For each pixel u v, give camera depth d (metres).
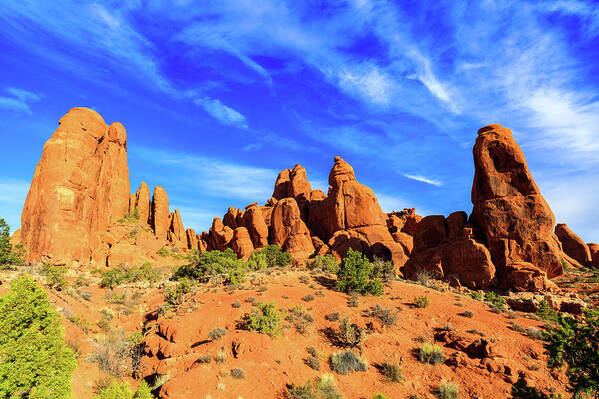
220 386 11.76
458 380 12.45
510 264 31.75
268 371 12.95
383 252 47.00
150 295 29.61
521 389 9.48
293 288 23.38
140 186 68.81
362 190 55.72
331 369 13.63
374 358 14.39
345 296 21.81
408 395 11.94
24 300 9.45
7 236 31.97
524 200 33.50
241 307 19.05
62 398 9.30
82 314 21.38
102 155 48.38
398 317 18.02
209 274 32.50
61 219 38.97
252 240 63.75
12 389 8.52
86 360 14.93
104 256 45.59
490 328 16.30
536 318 19.39
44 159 41.06
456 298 22.47
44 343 9.59
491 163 36.00
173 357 14.98
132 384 14.27
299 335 16.19
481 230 35.47
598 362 8.74
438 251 35.94
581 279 37.75
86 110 46.53
